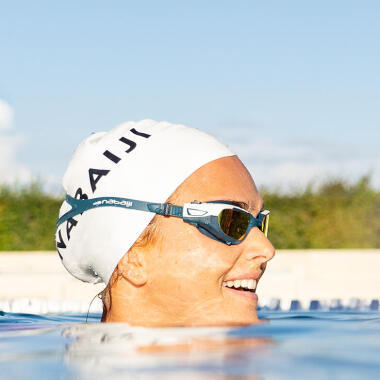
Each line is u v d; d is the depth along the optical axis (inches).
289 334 68.1
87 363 52.4
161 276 77.5
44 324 95.5
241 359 52.1
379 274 292.5
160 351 56.6
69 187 88.4
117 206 80.1
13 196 478.0
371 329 73.8
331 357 53.1
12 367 52.7
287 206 496.1
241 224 77.4
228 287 79.9
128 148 82.8
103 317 88.0
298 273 291.0
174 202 78.5
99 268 83.1
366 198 507.5
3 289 259.6
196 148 80.9
